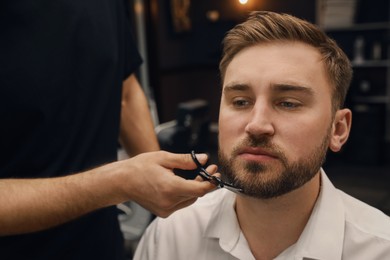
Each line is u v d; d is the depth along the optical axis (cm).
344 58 74
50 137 86
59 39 87
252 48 70
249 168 66
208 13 501
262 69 67
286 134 65
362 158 410
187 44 517
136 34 324
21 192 67
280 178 66
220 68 78
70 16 88
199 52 522
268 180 66
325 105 69
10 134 83
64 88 87
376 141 402
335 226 74
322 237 74
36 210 67
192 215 88
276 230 76
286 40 69
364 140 405
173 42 492
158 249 88
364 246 73
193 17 513
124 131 108
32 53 84
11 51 82
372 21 420
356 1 416
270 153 65
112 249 98
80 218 88
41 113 84
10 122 82
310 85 67
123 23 104
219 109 76
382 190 336
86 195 67
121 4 103
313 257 73
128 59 106
